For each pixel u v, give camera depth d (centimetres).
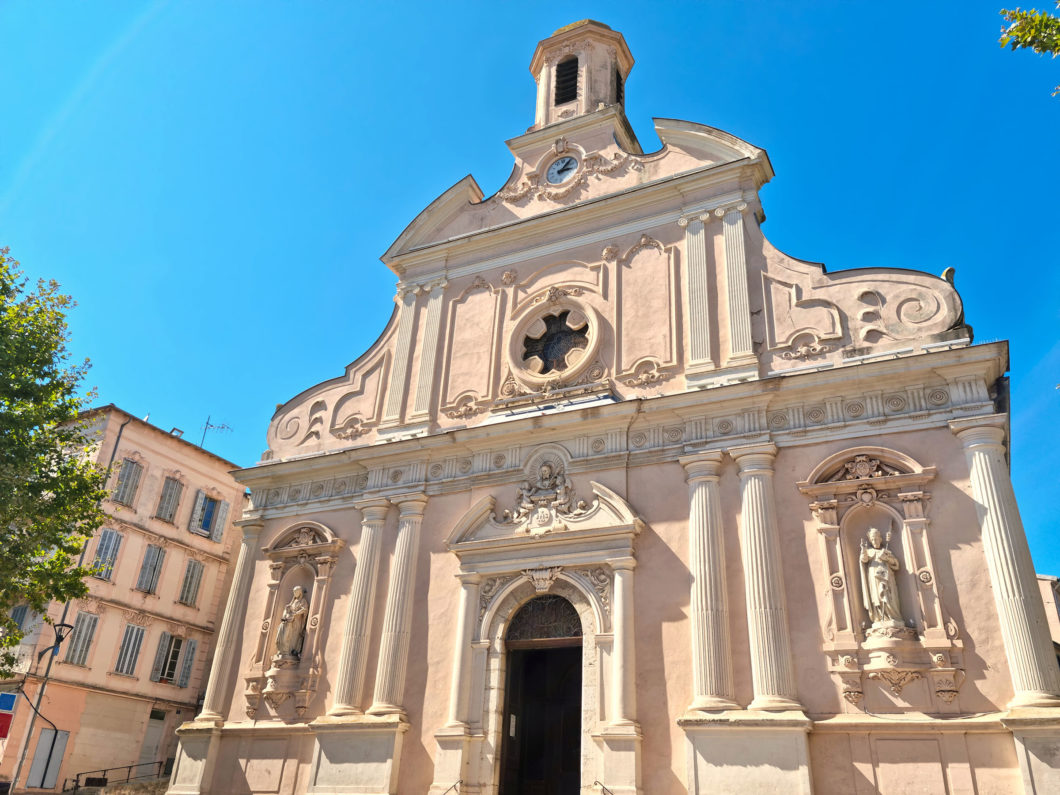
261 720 1783
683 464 1596
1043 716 1164
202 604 3331
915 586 1349
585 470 1697
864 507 1441
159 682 3097
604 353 1822
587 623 1564
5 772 2541
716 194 1848
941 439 1427
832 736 1305
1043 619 1255
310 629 1828
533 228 2047
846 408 1523
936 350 1498
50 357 1956
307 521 1972
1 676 1884
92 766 2794
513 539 1667
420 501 1838
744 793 1298
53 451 1964
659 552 1563
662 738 1423
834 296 1644
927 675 1289
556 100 2352
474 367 1981
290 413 2191
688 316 1761
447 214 2244
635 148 2241
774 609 1410
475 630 1659
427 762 1592
